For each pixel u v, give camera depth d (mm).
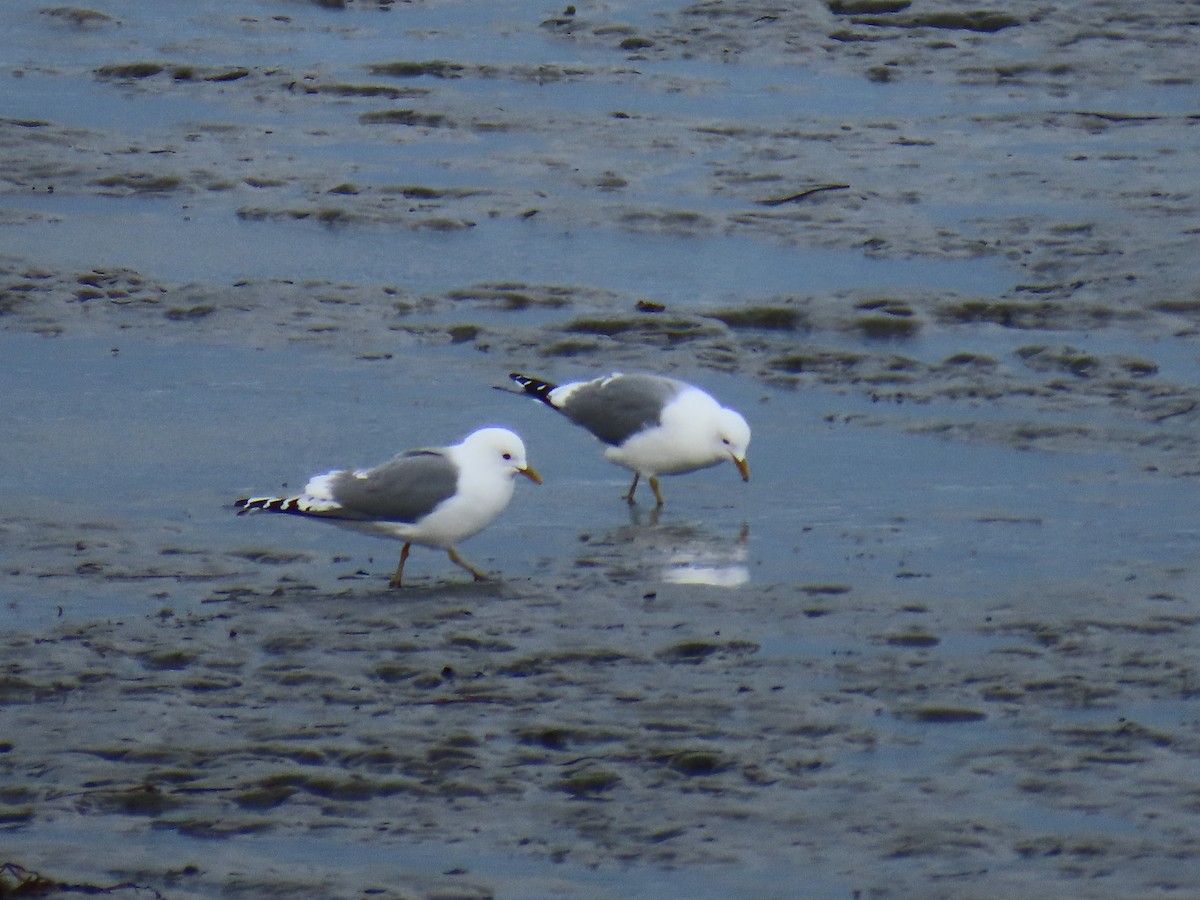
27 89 30094
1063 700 11719
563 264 22562
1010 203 24922
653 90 30375
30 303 20750
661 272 22297
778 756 11031
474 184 25672
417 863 9977
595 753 11078
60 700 11750
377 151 27312
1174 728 11289
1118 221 23859
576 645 12492
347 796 10664
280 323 20344
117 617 12953
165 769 10898
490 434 13633
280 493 15570
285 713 11586
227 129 28016
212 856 10086
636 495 15836
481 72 31109
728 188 25609
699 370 19125
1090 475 16125
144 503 15375
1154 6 34406
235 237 23500
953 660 12297
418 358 19422
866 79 31312
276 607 13172
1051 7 34250
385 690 11875
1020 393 18219
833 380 18781
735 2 34688
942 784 10711
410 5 35781
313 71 30969
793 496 15734
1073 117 29062
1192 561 14078
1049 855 9969
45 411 17688
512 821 10398
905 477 16172
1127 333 20016
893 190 25375
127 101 29641
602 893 9672
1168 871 9781
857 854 10039
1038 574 13852
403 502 13422
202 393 18281
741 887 9727
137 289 21328
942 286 21562
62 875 9875
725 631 12758
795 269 22391
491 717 11508
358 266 22469
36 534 14570
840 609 13172
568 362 19344
